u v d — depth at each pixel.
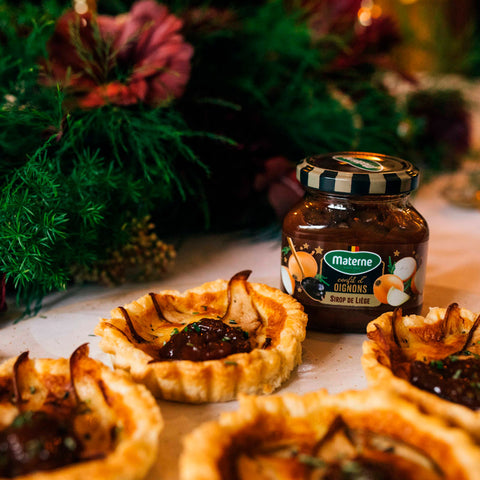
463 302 0.59
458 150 0.86
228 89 0.69
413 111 0.85
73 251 0.57
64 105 0.60
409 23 1.02
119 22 0.63
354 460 0.40
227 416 0.42
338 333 0.54
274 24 0.72
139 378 0.47
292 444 0.41
